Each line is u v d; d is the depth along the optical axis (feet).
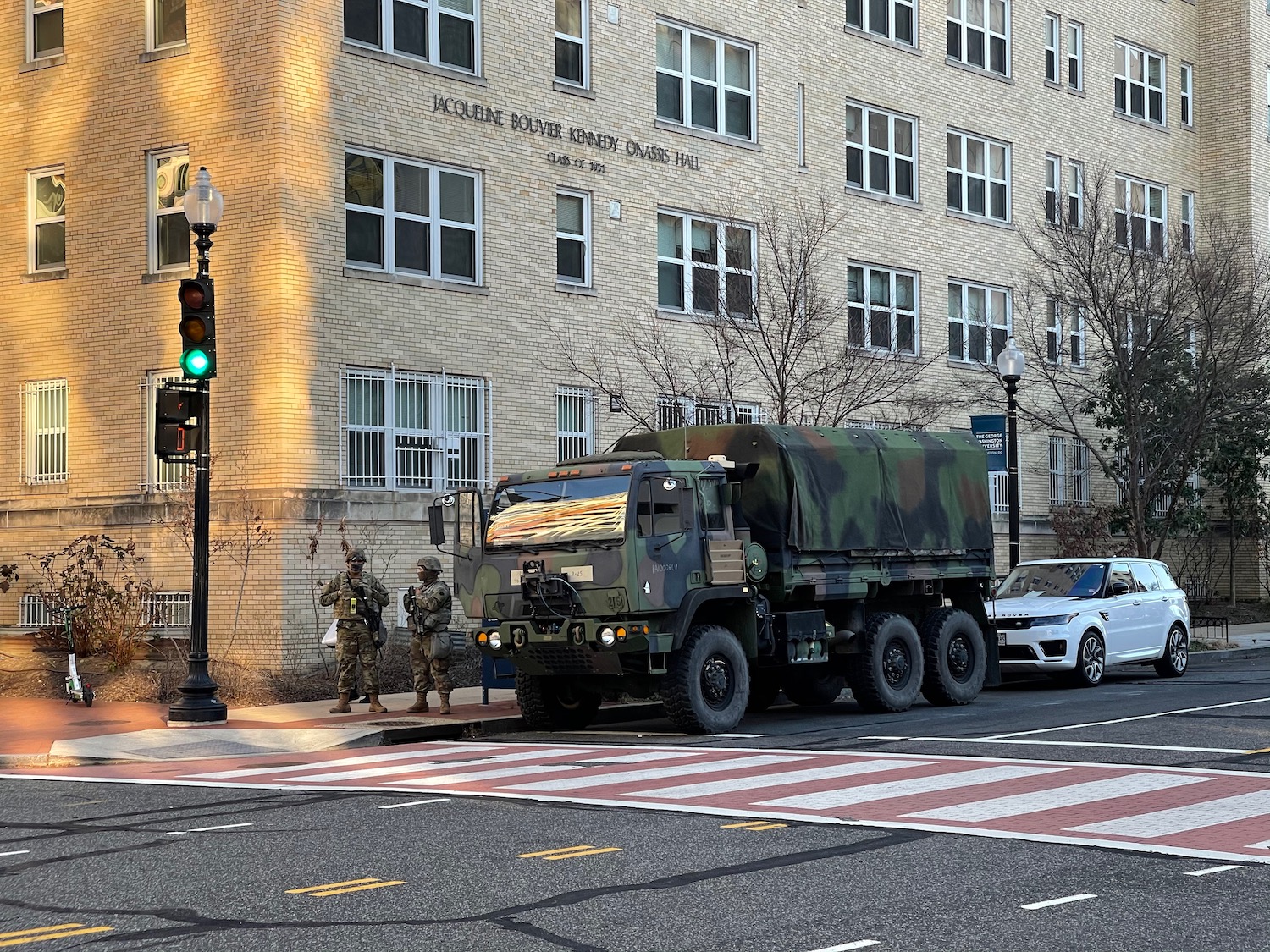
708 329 90.74
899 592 63.21
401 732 55.36
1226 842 30.99
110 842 33.04
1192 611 126.62
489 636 54.80
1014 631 72.02
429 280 79.46
